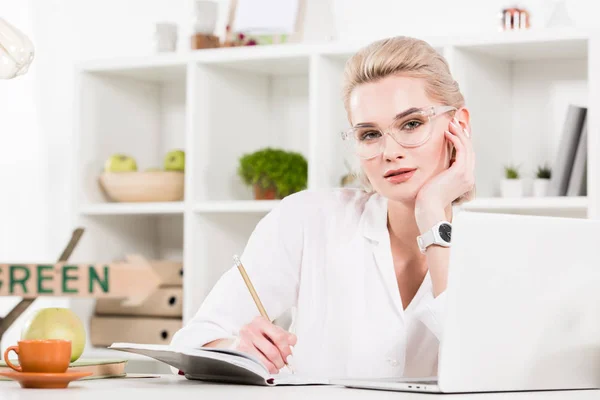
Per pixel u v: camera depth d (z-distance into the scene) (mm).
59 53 4777
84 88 4191
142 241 4449
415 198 2051
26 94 4848
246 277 1886
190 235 3922
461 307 1396
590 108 3281
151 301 4020
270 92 4273
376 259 2105
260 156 3873
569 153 3361
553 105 3727
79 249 4168
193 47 4031
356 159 2166
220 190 4043
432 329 1838
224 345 1988
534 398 1357
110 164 4168
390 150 2027
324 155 3729
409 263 2135
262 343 1805
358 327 2096
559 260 1523
